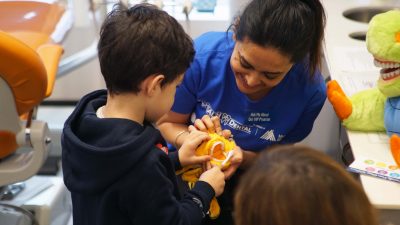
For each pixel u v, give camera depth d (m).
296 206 0.53
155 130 0.93
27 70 1.03
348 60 1.58
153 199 0.89
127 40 0.90
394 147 1.10
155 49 0.91
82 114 0.96
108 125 0.89
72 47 1.95
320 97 1.30
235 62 1.12
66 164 0.95
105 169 0.87
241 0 2.18
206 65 1.26
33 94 1.10
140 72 0.90
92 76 2.45
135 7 0.98
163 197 0.90
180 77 0.98
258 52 1.03
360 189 0.56
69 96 2.52
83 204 0.97
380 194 1.02
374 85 1.42
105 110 0.97
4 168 1.21
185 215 0.97
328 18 1.93
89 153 0.87
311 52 1.15
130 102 0.94
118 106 0.95
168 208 0.91
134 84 0.91
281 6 1.01
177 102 1.31
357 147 1.19
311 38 1.06
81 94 2.52
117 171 0.87
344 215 0.52
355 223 0.53
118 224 0.93
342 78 1.46
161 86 0.94
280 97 1.27
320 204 0.52
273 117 1.30
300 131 1.37
